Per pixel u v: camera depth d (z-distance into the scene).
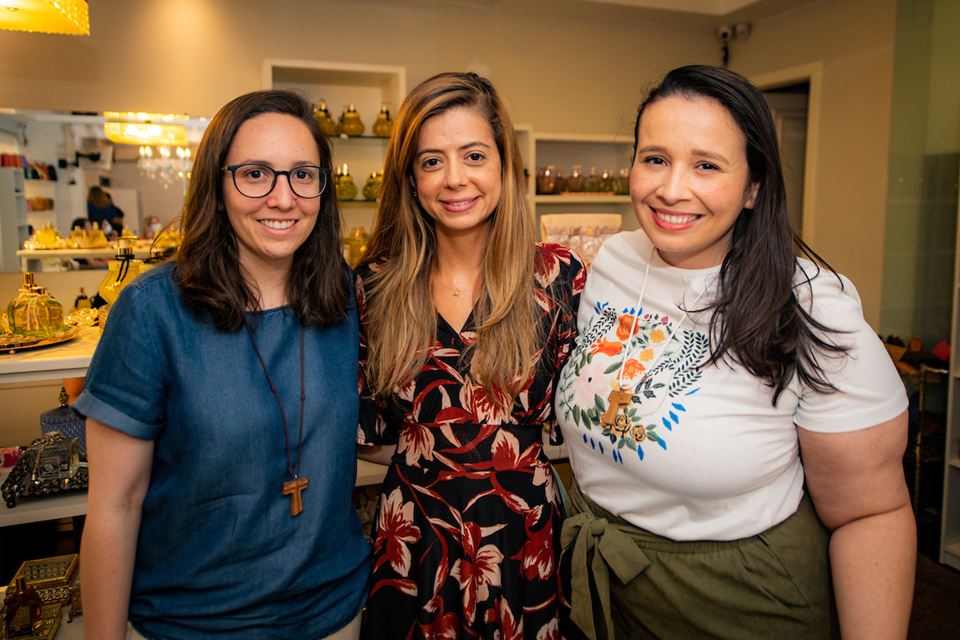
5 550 2.69
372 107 3.94
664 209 1.02
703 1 4.47
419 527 1.27
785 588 1.04
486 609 1.24
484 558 1.25
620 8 4.35
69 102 3.36
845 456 0.99
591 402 1.16
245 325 1.08
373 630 1.28
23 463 2.04
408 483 1.30
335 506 1.15
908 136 3.39
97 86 3.42
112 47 3.45
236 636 1.06
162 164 3.34
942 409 3.19
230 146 1.04
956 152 3.13
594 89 4.62
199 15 3.62
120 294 1.03
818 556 1.07
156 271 1.06
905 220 3.41
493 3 4.22
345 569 1.18
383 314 1.33
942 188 3.21
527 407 1.29
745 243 1.06
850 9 3.96
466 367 1.29
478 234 1.34
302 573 1.11
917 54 3.32
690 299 1.10
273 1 3.77
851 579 1.00
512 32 4.36
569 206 4.64
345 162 3.87
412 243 1.33
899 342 3.29
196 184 1.05
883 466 0.99
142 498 1.06
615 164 4.78
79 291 3.17
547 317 1.33
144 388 1.00
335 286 1.17
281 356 1.10
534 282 1.35
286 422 1.09
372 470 2.33
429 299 1.33
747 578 1.04
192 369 1.02
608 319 1.22
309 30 3.87
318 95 3.83
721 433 1.02
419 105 1.25
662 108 1.01
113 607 1.03
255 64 3.76
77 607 1.63
